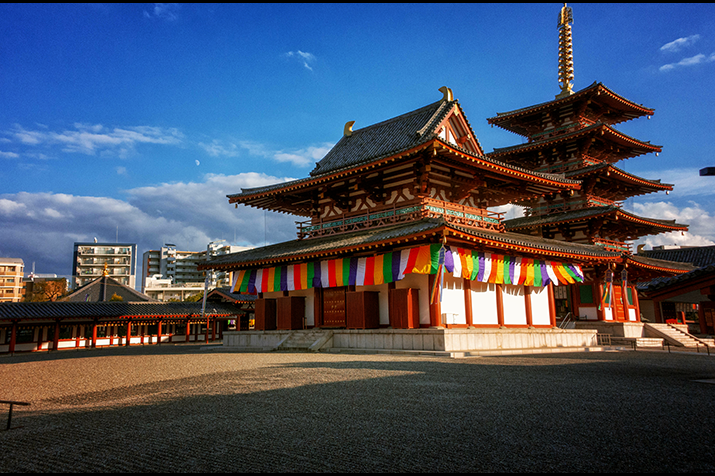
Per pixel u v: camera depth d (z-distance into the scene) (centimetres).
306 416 1078
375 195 3606
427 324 2956
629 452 786
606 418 1020
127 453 842
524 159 5456
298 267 3612
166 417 1114
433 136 2942
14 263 12469
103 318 5209
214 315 6072
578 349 3241
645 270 4538
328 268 3406
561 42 5434
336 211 3972
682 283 1582
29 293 8956
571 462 741
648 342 3909
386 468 730
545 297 3712
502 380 1583
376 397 1284
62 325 4928
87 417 1155
